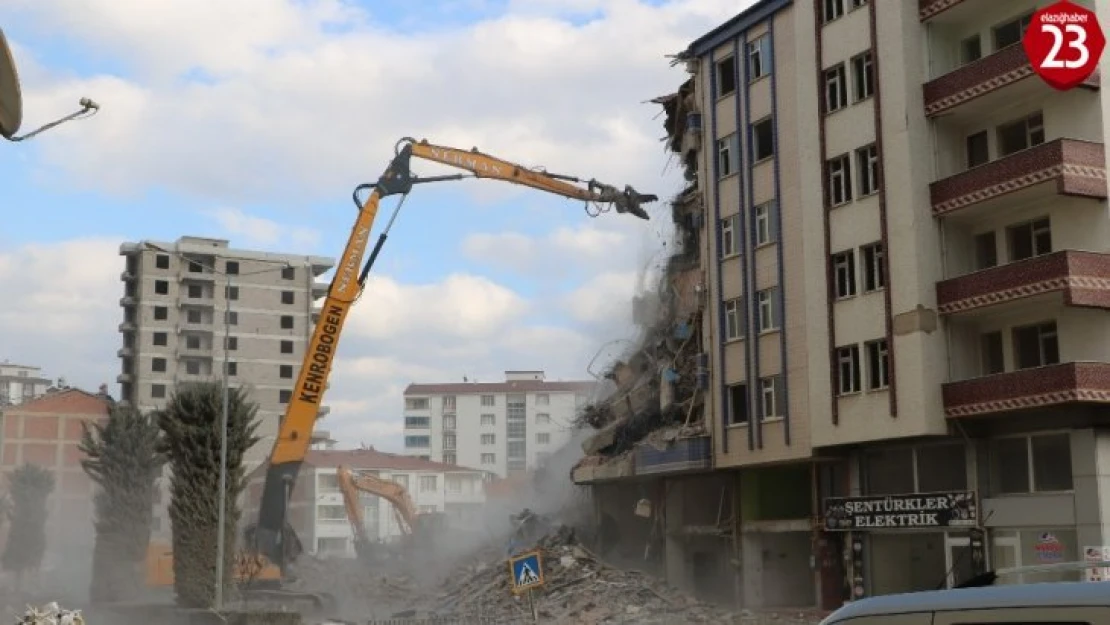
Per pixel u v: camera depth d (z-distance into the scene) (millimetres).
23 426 105938
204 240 127938
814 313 38000
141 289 123750
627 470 47125
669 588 44750
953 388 33438
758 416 40719
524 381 160750
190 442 39781
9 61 11320
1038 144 33500
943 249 34688
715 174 43906
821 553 38844
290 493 40969
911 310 34250
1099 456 30562
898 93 35344
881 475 36938
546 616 41219
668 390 46781
